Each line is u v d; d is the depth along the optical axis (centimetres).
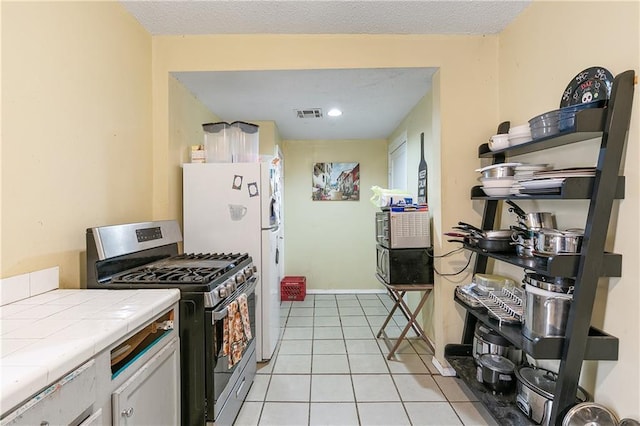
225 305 161
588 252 130
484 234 191
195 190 239
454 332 235
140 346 121
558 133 146
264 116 353
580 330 133
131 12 201
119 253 160
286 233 468
